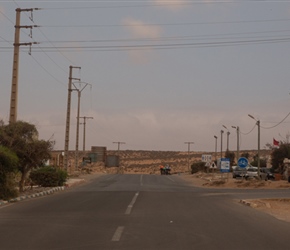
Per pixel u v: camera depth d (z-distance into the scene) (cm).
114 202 2744
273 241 1392
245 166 4634
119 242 1327
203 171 9962
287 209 2516
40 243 1310
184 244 1311
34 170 4253
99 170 12212
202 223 1794
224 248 1260
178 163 16400
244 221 1889
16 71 3681
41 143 3266
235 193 3878
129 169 13812
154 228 1625
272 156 8606
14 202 2738
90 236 1434
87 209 2312
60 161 7550
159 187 4741
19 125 3256
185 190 4253
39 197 3175
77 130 8044
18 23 3800
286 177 6675
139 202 2747
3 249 1220
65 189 4209
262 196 3509
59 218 1919
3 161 2709
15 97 3619
